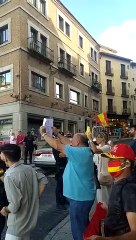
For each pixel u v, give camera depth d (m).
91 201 4.30
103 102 46.84
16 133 22.77
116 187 2.44
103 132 6.18
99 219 2.66
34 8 25.84
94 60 41.94
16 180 3.58
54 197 9.43
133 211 2.21
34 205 3.71
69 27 33.16
